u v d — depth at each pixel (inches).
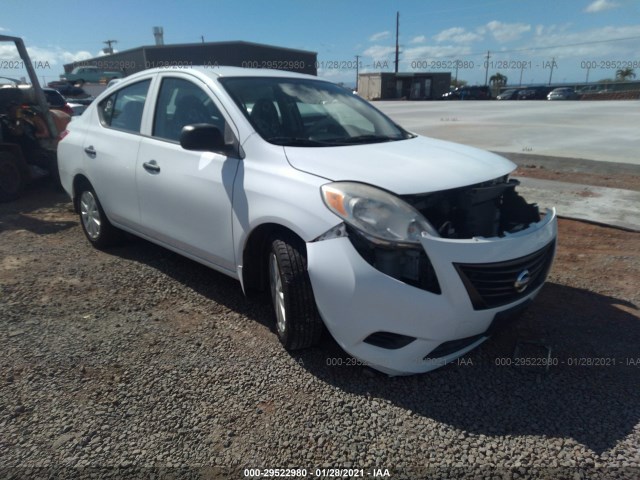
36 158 313.3
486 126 650.8
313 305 110.3
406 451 90.3
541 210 239.9
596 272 169.0
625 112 903.7
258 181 116.8
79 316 138.3
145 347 122.6
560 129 607.2
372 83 2043.6
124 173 160.4
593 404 101.8
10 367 114.0
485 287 100.7
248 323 134.2
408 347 100.6
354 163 111.1
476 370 113.5
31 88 310.7
